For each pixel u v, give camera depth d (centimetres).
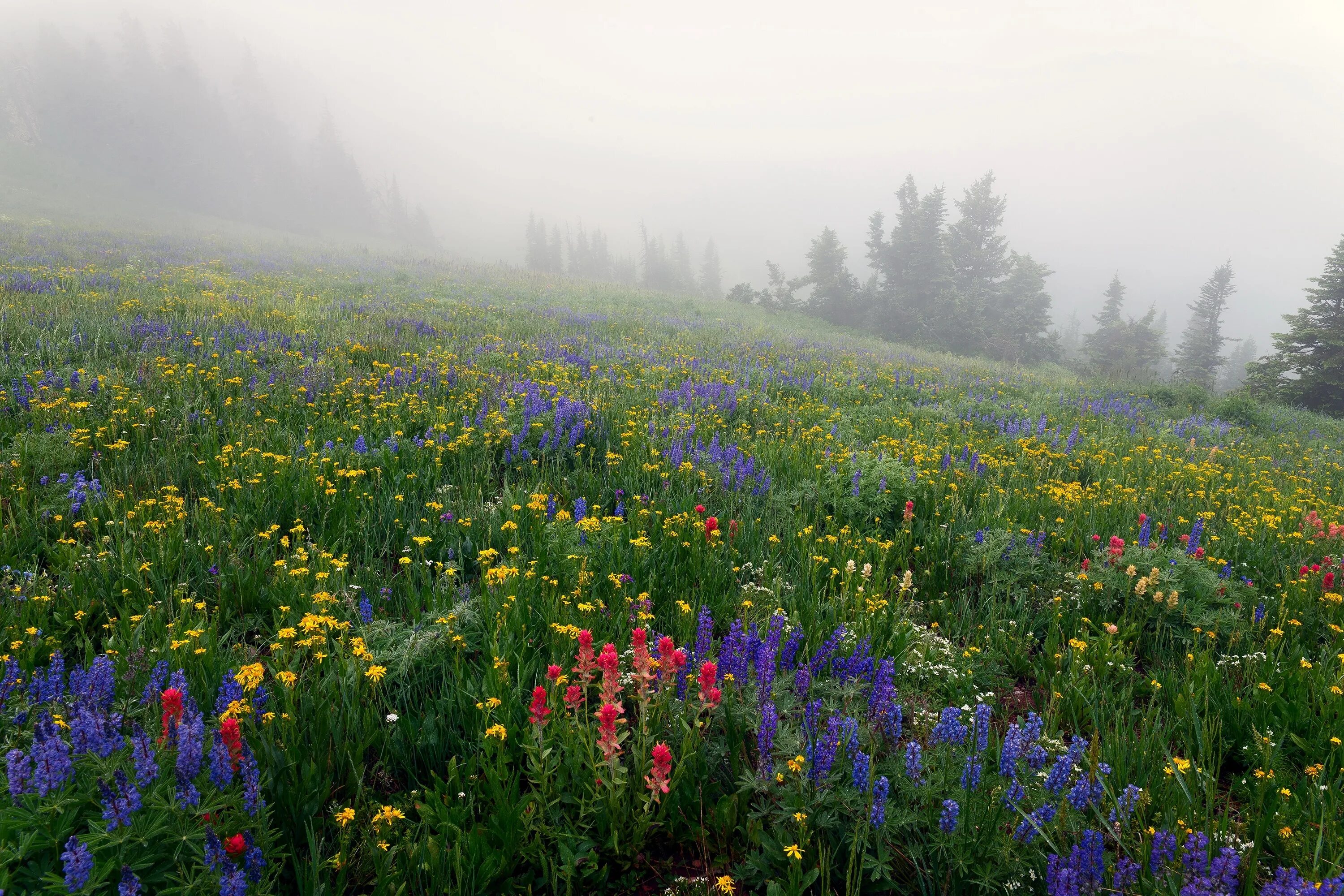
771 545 523
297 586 387
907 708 356
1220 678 382
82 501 465
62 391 678
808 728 286
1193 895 214
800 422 947
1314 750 323
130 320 1028
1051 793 264
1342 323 2305
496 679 305
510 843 243
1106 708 358
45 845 204
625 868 257
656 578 450
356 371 898
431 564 468
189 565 411
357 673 295
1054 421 1248
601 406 844
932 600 488
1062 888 222
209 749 239
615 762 251
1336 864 239
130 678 292
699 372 1299
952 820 245
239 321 1145
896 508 634
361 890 234
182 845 212
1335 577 499
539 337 1480
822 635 397
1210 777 291
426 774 289
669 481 634
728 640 321
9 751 232
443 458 646
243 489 512
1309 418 1970
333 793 270
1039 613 472
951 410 1246
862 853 246
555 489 622
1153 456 1002
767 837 260
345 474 544
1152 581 458
